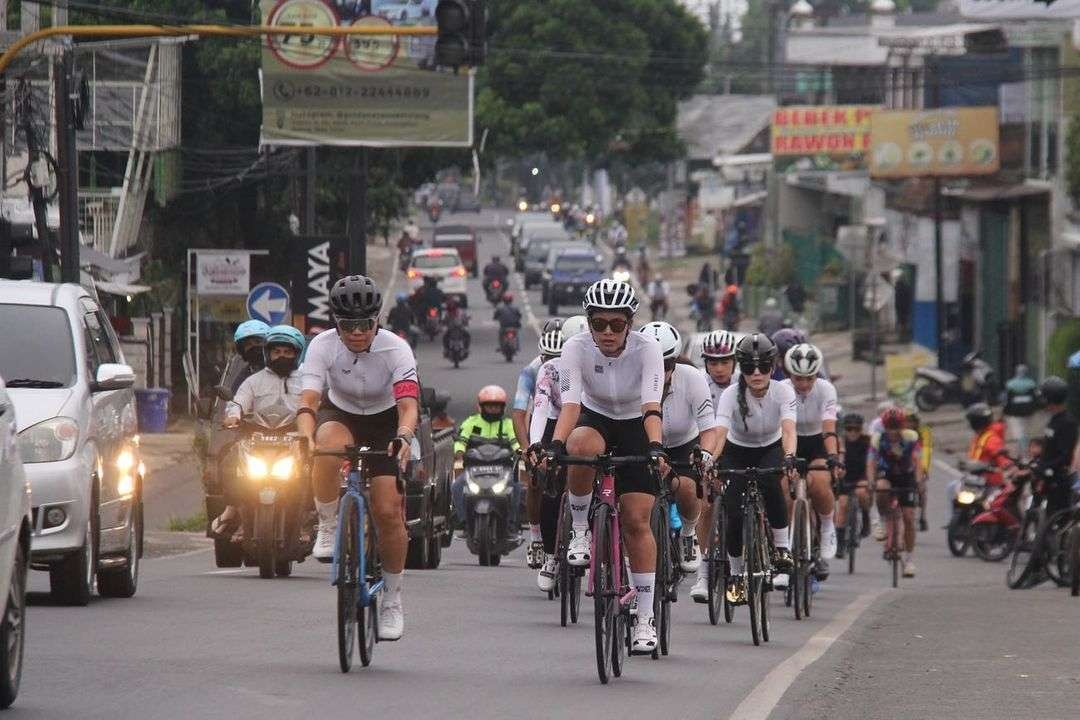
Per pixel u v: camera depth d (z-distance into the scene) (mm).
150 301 100062
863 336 134125
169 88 96438
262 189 106625
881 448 49531
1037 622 35344
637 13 167625
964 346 129500
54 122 67938
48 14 92000
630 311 24000
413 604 34125
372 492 23578
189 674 23078
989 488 59281
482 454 48688
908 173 118438
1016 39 115438
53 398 30719
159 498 65625
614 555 24266
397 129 97562
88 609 30812
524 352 134875
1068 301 109062
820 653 28203
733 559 32969
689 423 30516
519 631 29891
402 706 21172
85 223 89688
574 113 165375
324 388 24781
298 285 93000
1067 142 107562
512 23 165875
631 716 21141
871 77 166500
